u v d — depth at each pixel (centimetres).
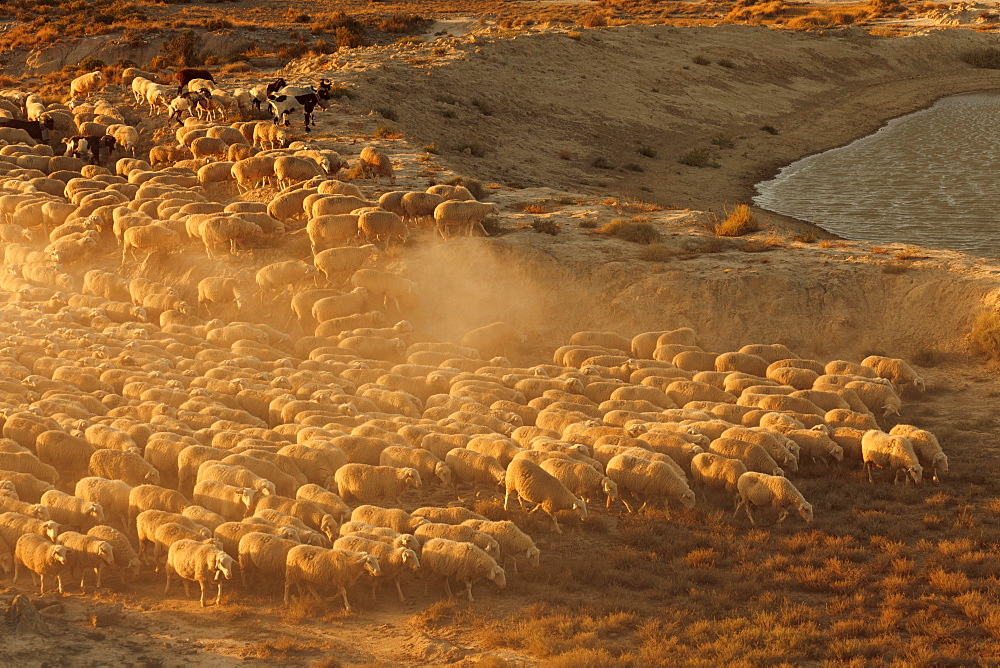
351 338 11956
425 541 7344
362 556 6881
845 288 12781
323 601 7012
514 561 7438
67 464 8762
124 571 7481
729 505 8600
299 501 7856
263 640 6556
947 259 13238
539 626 6600
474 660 6294
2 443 8700
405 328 12350
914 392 11038
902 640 6419
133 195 16275
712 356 11531
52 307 13350
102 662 6159
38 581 7406
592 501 8738
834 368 11131
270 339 12444
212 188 16525
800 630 6500
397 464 8606
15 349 11431
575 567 7512
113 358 11456
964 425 10069
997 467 9025
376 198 15650
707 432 9394
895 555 7556
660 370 11088
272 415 10000
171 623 6800
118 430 9038
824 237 18312
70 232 14850
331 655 6353
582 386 10656
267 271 13150
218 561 6850
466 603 7069
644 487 8350
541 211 15850
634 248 14075
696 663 6066
